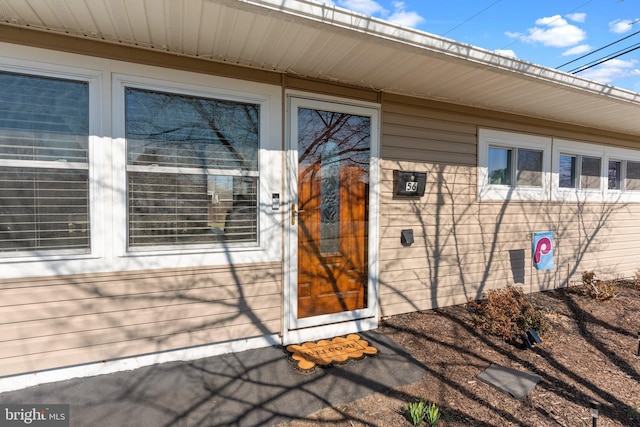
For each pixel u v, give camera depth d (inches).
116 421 79.0
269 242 120.8
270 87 119.3
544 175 193.2
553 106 163.3
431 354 118.7
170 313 107.4
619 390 102.7
